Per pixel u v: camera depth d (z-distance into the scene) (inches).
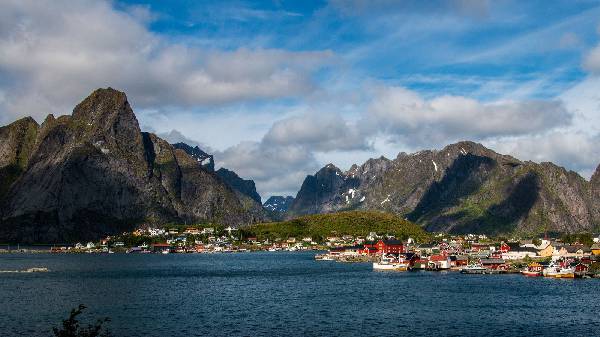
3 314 5398.6
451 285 7765.8
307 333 4527.6
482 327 4729.3
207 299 6451.8
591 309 5575.8
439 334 4475.9
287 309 5669.3
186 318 5187.0
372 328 4707.2
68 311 5570.9
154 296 6732.3
